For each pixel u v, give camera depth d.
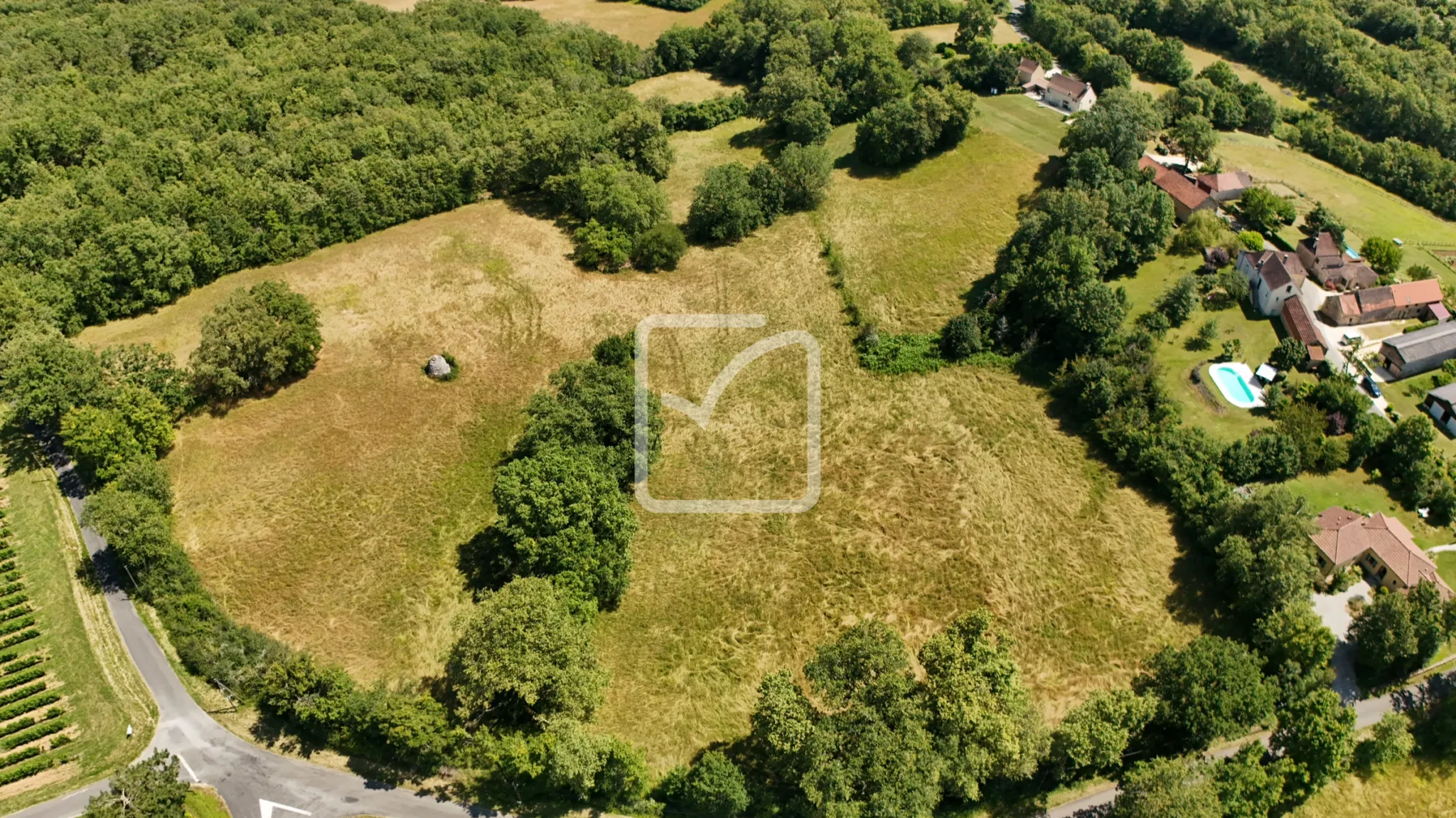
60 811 64.50
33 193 118.44
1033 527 87.12
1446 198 133.88
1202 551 83.44
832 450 96.44
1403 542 78.31
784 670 68.19
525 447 88.62
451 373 104.44
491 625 66.88
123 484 83.88
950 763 60.50
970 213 134.62
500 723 68.81
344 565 83.19
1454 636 71.62
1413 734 69.81
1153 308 112.12
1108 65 163.38
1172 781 59.22
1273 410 96.50
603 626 78.75
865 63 163.38
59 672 74.12
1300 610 71.62
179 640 74.38
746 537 86.75
